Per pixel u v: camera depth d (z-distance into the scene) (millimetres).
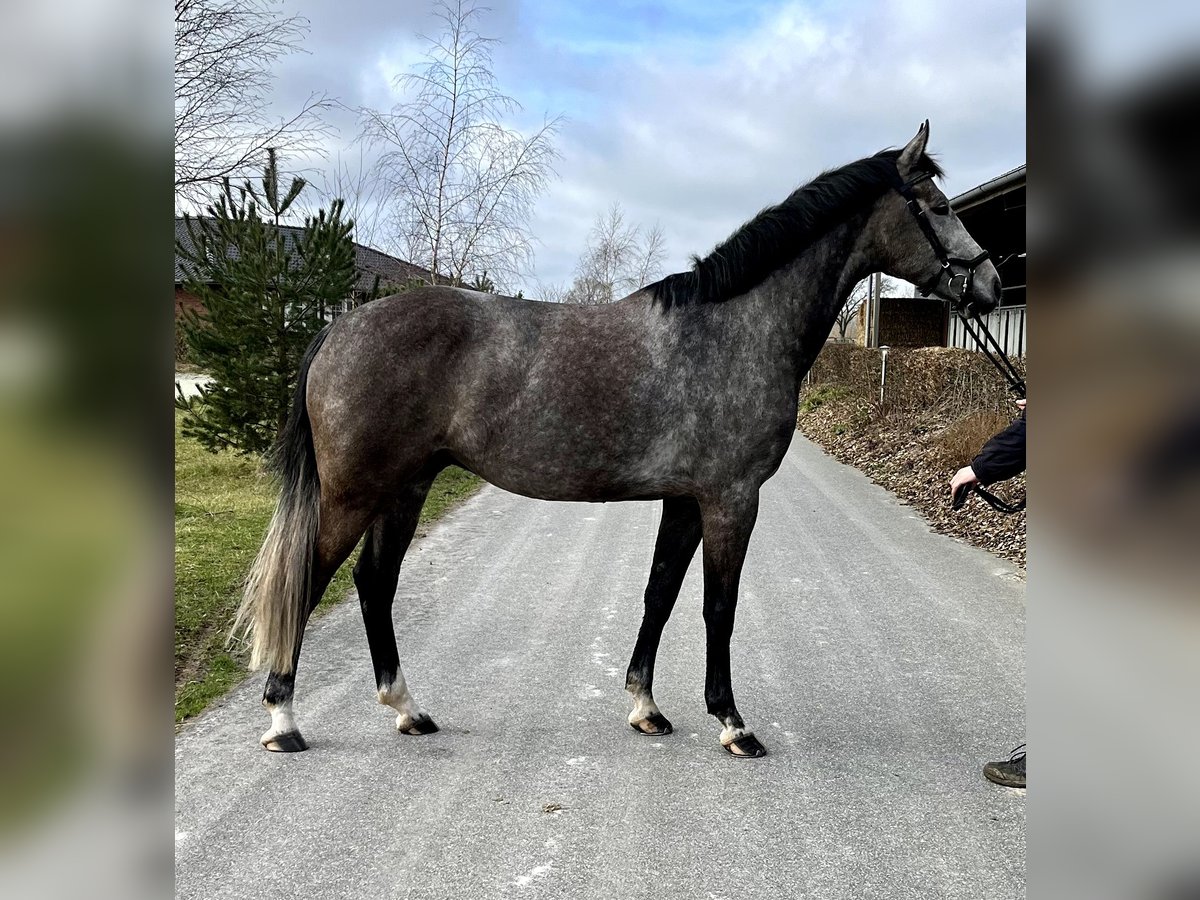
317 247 8539
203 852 2373
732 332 3061
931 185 3219
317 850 2395
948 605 4941
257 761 2967
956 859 2385
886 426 12562
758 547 6469
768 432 3070
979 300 3229
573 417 2988
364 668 3916
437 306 3037
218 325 8492
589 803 2691
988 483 2912
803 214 3098
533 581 5512
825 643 4270
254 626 3057
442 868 2312
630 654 4121
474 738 3180
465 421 3023
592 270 24297
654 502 8719
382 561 3238
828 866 2346
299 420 3082
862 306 23141
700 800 2719
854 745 3131
